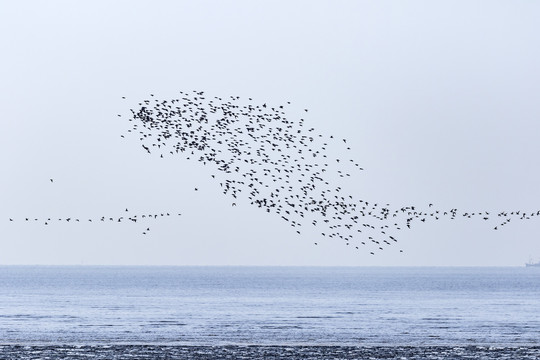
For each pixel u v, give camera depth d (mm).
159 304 149750
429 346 74188
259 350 69938
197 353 67562
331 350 70312
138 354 66750
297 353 68062
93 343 76812
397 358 65375
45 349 69750
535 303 157375
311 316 118688
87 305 145750
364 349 71125
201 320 110000
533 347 73188
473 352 69125
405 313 126750
